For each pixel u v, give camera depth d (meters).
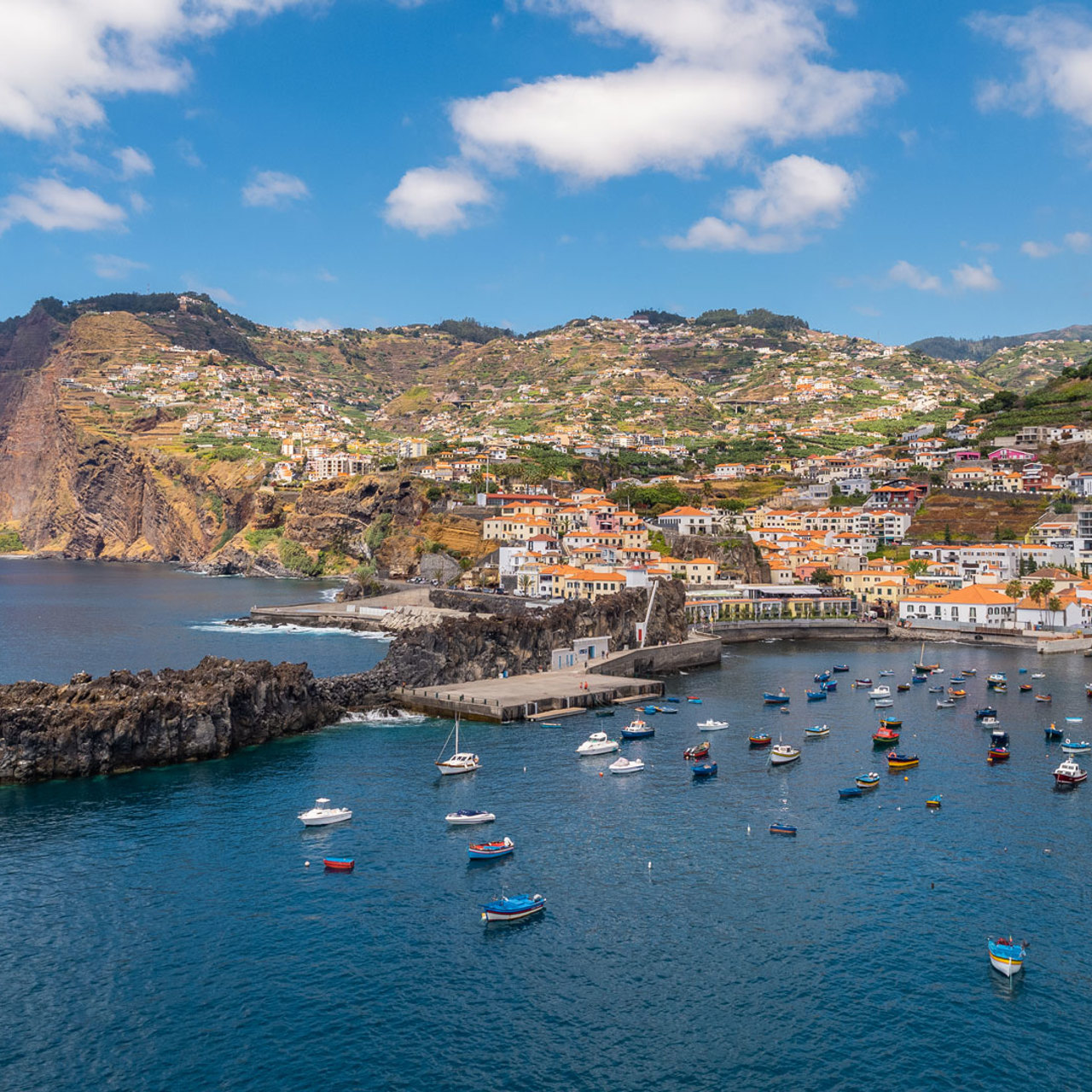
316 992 72.25
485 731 146.38
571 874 92.19
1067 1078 62.72
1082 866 94.12
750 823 105.56
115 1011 69.94
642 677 194.12
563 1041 66.44
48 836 101.12
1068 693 175.12
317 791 116.25
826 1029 67.75
